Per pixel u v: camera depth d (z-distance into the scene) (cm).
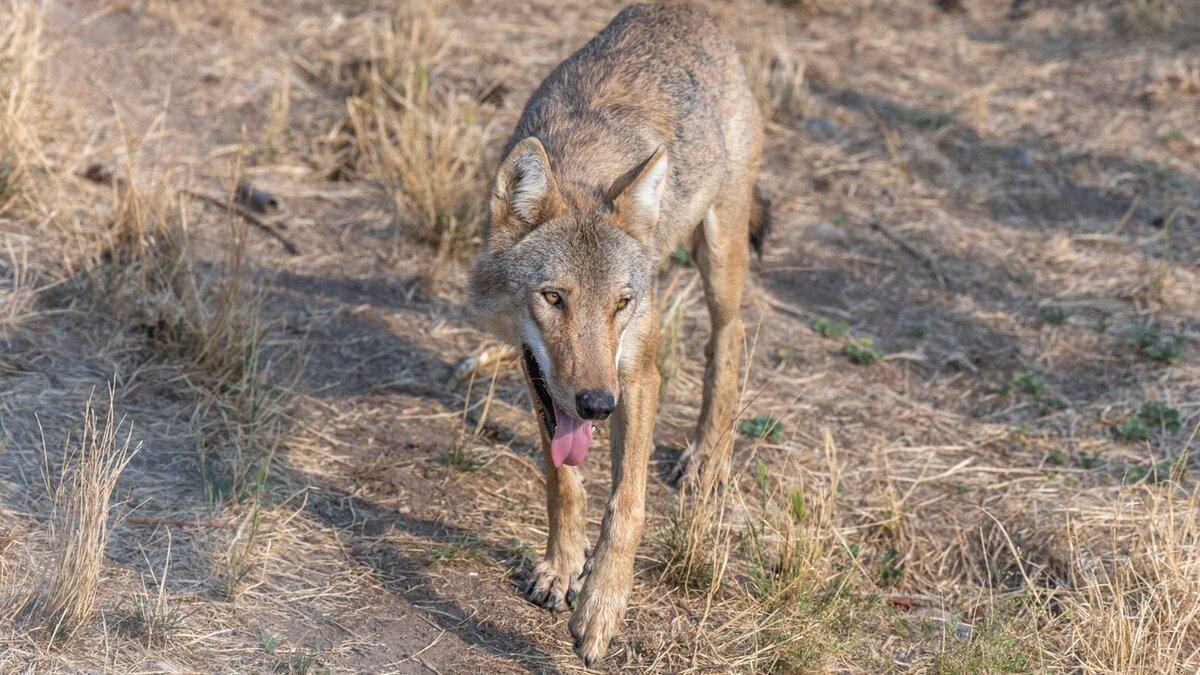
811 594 875
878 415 1144
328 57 1589
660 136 912
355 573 848
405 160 1360
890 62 1856
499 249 802
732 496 981
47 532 807
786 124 1653
